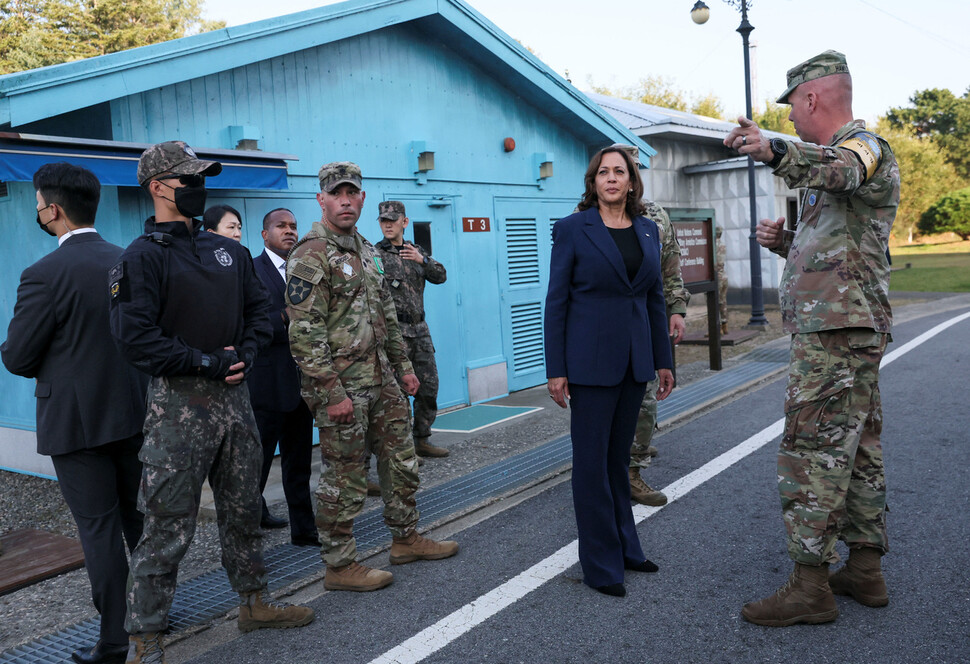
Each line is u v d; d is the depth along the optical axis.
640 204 3.59
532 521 4.40
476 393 8.21
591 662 2.82
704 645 2.89
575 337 3.41
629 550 3.59
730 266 16.73
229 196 6.01
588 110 9.28
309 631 3.22
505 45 8.05
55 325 2.96
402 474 3.84
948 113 58.94
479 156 8.32
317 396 3.52
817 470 2.96
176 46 5.44
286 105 6.46
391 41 7.34
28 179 4.62
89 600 3.82
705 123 16.05
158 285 2.81
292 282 3.50
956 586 3.21
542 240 9.23
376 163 7.20
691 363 9.83
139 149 5.23
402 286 5.78
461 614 3.28
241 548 3.20
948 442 5.30
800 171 2.71
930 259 35.22
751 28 13.34
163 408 2.86
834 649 2.80
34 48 29.67
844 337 2.93
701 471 5.10
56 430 2.99
